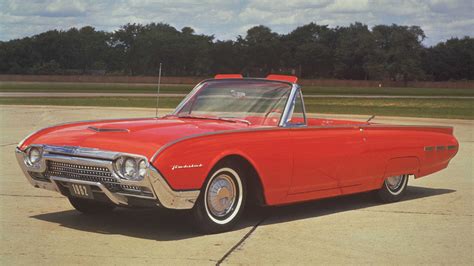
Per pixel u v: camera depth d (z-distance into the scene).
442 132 7.48
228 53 118.25
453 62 123.19
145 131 5.23
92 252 4.62
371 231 5.57
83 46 122.75
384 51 118.00
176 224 5.63
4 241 4.91
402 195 7.16
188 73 117.88
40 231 5.28
